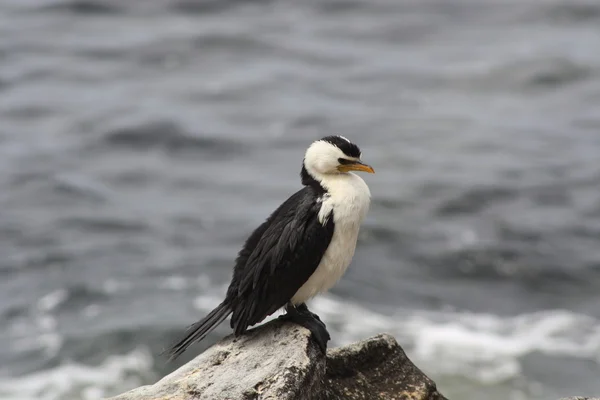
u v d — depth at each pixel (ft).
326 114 128.88
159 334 71.31
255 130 122.31
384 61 152.76
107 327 72.28
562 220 94.22
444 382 66.59
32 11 174.29
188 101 133.39
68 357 69.10
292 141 119.03
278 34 164.76
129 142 116.88
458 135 120.57
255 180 106.22
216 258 85.92
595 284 82.12
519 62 147.43
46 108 128.67
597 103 132.26
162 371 67.51
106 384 66.18
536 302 79.15
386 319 75.36
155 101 132.57
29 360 68.95
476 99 135.95
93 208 97.19
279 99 135.13
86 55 153.48
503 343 72.02
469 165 109.29
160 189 103.24
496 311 77.51
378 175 105.81
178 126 120.78
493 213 95.96
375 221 92.63
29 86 138.92
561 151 114.42
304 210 30.04
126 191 102.47
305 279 30.07
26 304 77.20
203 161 112.06
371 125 124.77
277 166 111.04
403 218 93.97
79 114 125.90
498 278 83.10
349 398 30.94
